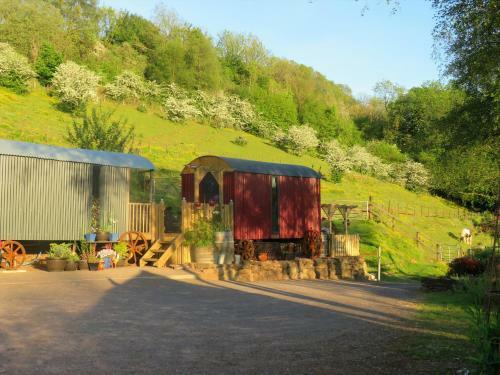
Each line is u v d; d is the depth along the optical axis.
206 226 19.86
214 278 18.48
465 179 25.78
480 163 23.89
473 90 21.69
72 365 6.77
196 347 8.03
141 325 9.58
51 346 7.72
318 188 27.05
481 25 17.98
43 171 18.00
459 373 6.81
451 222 52.69
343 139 90.69
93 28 75.38
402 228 43.31
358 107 105.69
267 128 72.31
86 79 53.38
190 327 9.60
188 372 6.66
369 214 43.28
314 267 22.97
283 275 21.31
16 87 51.09
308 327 9.98
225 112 68.19
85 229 19.00
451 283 17.31
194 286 15.85
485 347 6.42
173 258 19.48
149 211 20.53
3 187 17.03
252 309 12.03
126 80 61.72
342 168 62.62
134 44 80.00
